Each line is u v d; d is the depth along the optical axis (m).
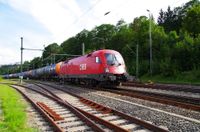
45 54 120.62
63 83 39.41
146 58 59.47
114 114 12.41
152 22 64.56
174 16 85.69
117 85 26.05
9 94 23.56
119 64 24.64
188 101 15.30
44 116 12.57
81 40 108.94
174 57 48.34
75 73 32.06
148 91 20.80
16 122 11.01
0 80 63.88
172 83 32.22
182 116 11.26
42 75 61.97
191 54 44.88
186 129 9.33
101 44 95.69
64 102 16.14
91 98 18.92
